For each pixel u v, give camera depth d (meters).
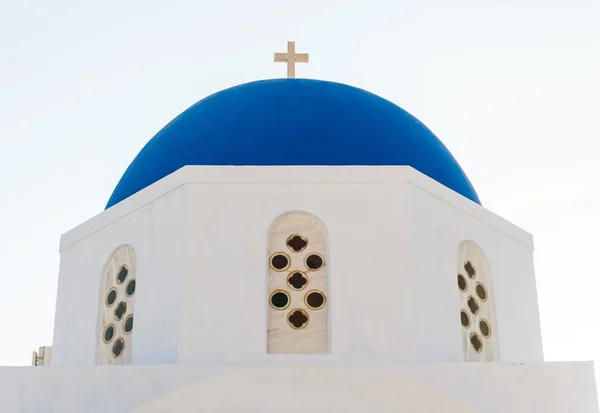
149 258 7.43
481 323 7.84
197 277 6.96
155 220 7.50
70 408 6.54
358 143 7.96
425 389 6.37
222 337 6.81
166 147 8.41
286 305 7.07
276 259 7.20
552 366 6.79
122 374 6.47
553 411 6.64
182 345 6.78
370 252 7.08
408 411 6.72
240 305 6.90
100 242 8.12
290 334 6.99
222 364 6.30
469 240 7.85
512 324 8.05
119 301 7.82
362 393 6.55
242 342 6.80
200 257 7.03
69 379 6.63
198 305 6.89
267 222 7.15
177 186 7.33
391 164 7.92
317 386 6.46
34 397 6.70
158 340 7.05
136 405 6.34
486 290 8.00
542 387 6.67
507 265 8.27
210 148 7.95
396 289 6.98
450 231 7.64
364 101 8.69
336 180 7.28
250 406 6.59
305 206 7.20
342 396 6.59
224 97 8.80
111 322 7.85
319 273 7.16
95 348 7.80
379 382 6.40
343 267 7.03
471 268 7.97
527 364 6.68
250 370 6.25
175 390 6.29
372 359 6.79
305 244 7.25
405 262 7.06
